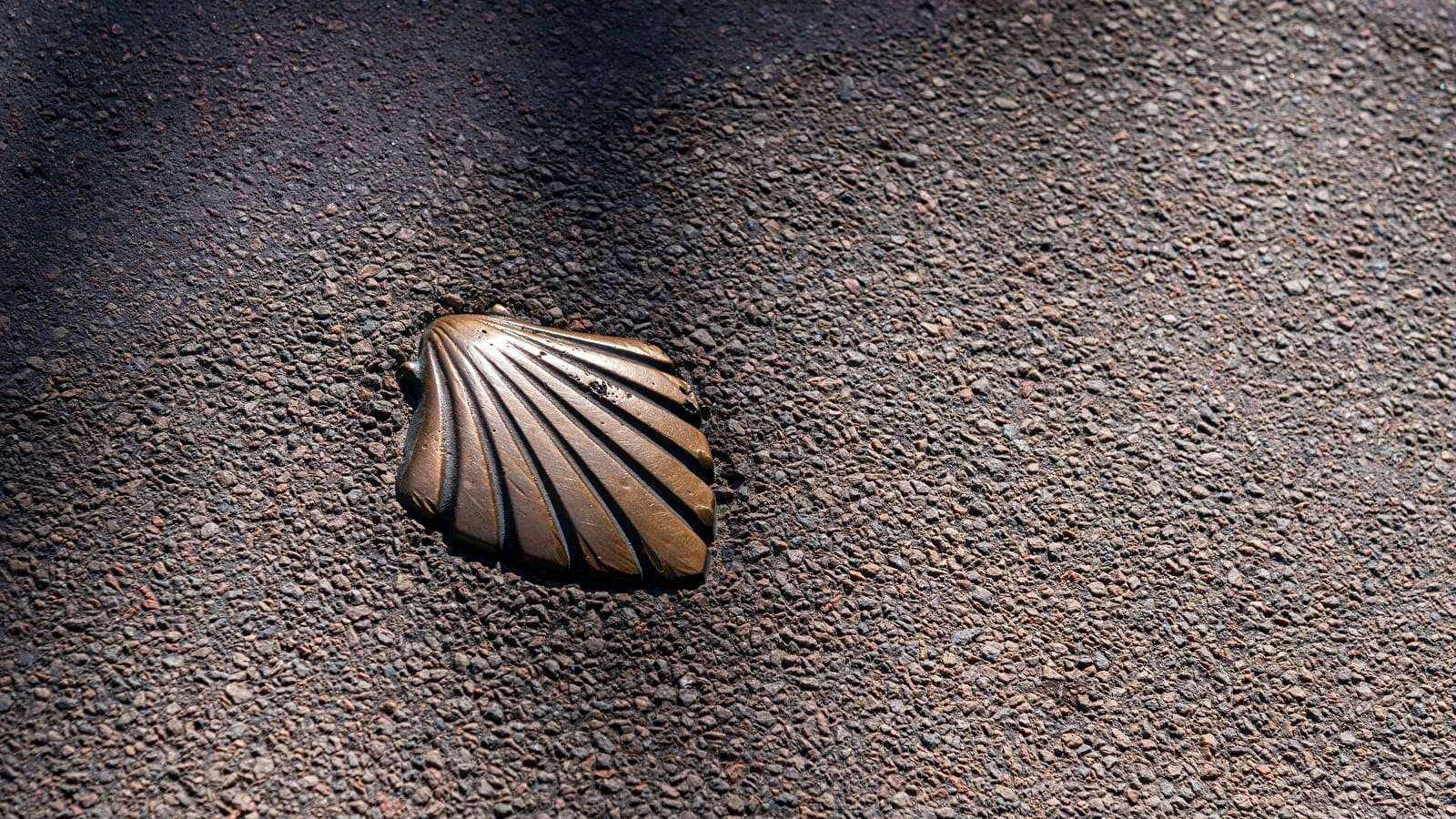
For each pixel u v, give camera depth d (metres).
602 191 1.20
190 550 1.09
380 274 1.16
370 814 1.05
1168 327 1.20
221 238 1.16
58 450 1.10
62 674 1.06
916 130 1.24
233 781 1.05
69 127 1.18
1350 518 1.16
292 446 1.12
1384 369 1.20
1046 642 1.11
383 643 1.08
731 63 1.25
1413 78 1.30
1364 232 1.24
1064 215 1.22
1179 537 1.14
